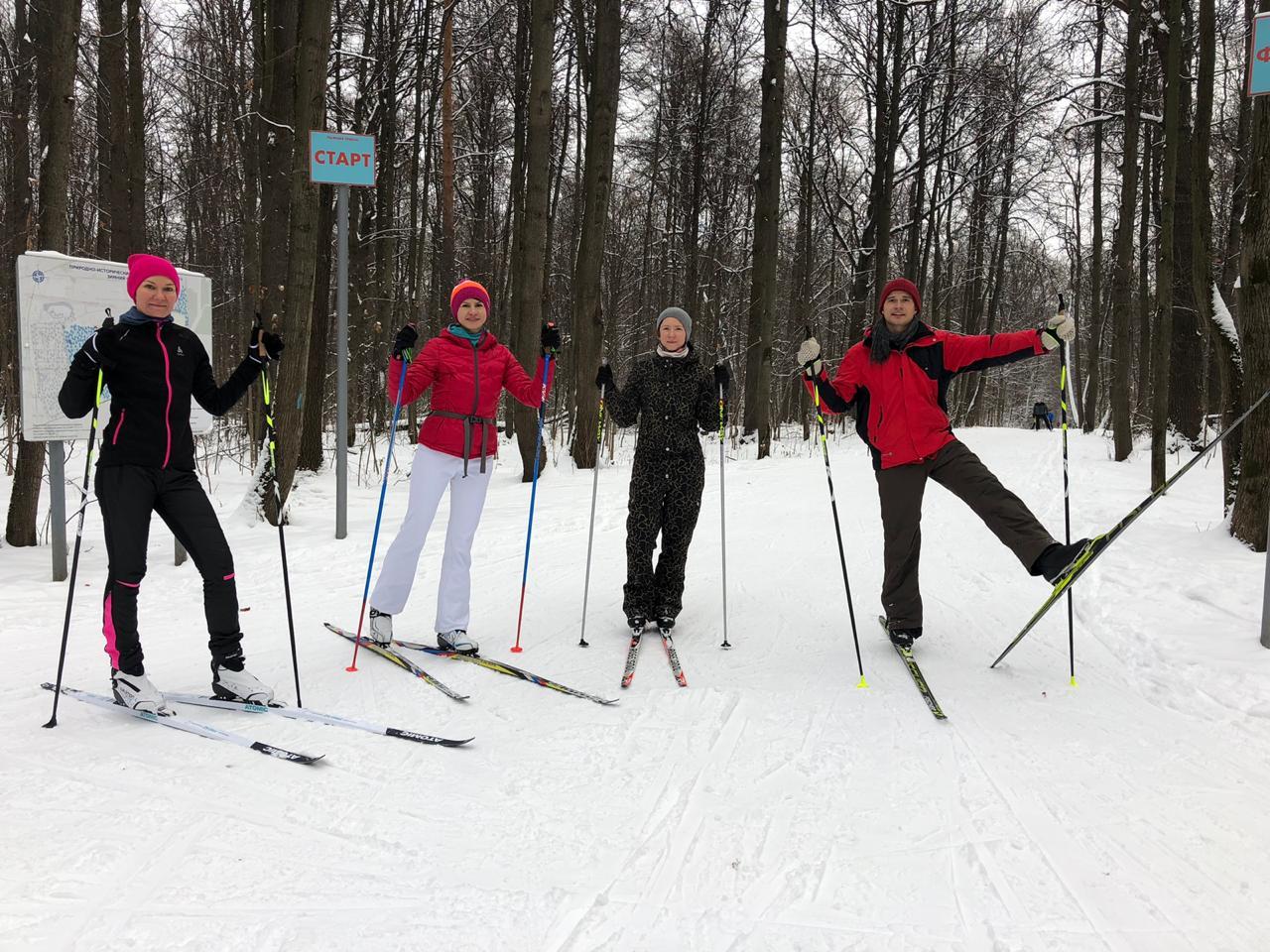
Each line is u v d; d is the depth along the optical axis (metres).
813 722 3.22
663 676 3.76
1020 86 18.80
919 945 1.89
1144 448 14.41
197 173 17.98
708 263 21.92
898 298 3.88
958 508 8.52
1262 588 4.76
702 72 18.14
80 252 15.19
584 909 2.01
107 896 2.01
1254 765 2.85
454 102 17.58
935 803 2.57
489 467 4.04
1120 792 2.65
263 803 2.51
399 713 3.28
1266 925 1.98
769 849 2.30
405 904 2.01
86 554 6.09
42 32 8.75
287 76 8.88
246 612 4.79
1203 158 7.53
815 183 22.50
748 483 11.00
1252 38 4.19
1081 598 4.98
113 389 3.14
